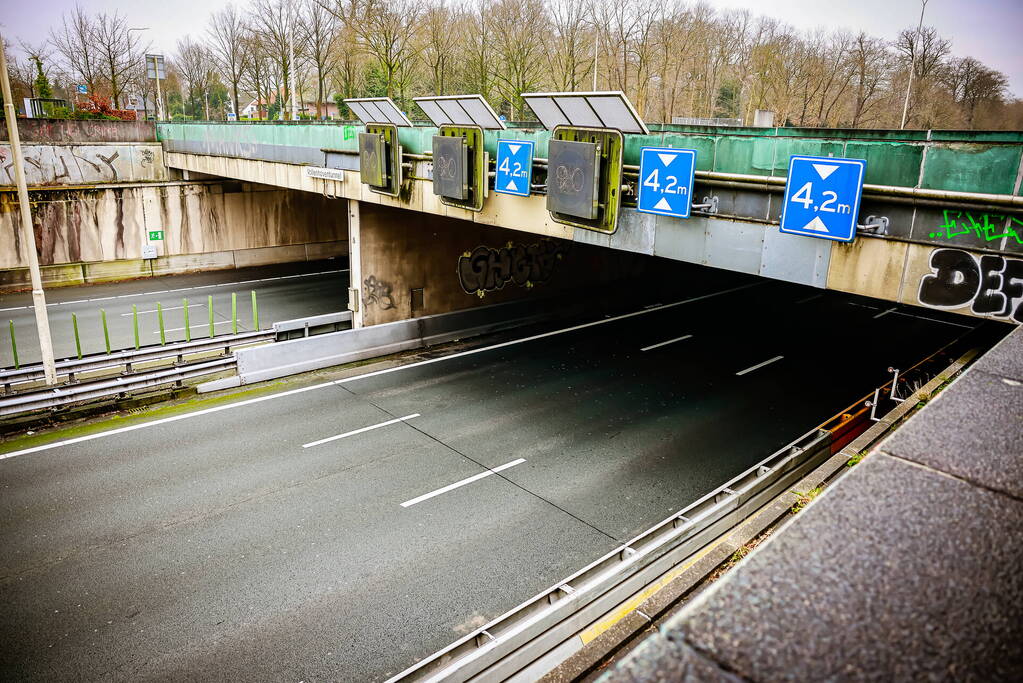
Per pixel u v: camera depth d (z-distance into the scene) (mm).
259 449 15070
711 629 1926
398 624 9688
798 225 10242
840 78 53375
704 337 24391
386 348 21984
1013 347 3678
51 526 11977
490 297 25125
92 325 24797
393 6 41000
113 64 49062
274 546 11492
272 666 8914
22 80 53812
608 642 7770
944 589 2045
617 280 29953
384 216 21531
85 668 8875
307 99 61875
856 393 18859
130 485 13398
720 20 52344
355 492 13289
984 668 1775
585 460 14703
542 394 18594
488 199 16062
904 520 2328
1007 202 8195
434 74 42562
